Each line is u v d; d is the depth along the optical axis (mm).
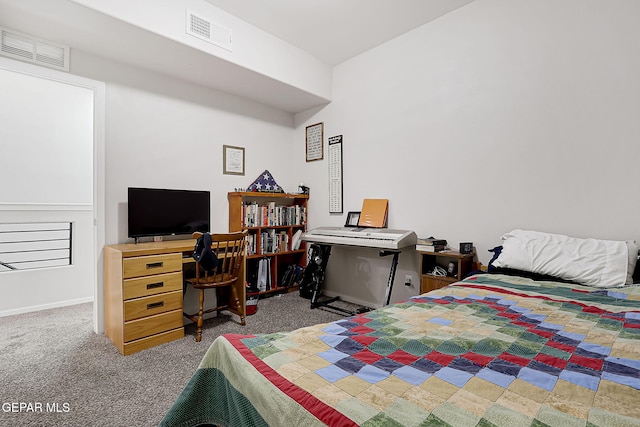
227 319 3004
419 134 3014
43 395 1756
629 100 1982
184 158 3170
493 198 2553
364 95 3461
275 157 4043
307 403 722
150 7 2268
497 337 1109
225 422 987
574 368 882
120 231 2742
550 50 2273
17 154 3295
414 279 3080
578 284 1833
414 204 3061
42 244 3453
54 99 3516
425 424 638
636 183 1958
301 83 3398
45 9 2012
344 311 3193
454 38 2764
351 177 3607
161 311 2424
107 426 1516
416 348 1021
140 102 2865
